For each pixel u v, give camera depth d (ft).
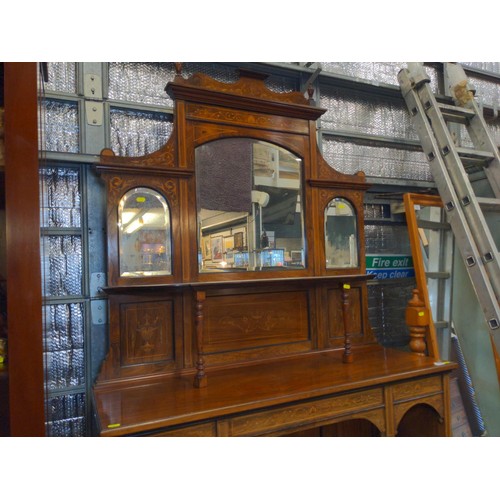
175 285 4.23
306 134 5.65
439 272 6.85
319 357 5.47
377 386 4.51
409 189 7.07
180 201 4.82
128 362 4.51
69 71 4.86
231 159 5.18
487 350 6.71
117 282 4.46
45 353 4.21
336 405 4.27
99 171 4.43
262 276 5.25
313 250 5.59
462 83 6.70
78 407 4.67
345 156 6.65
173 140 4.83
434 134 6.07
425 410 5.37
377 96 7.00
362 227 5.98
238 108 5.19
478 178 7.25
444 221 7.03
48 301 4.58
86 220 4.76
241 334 5.12
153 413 3.55
